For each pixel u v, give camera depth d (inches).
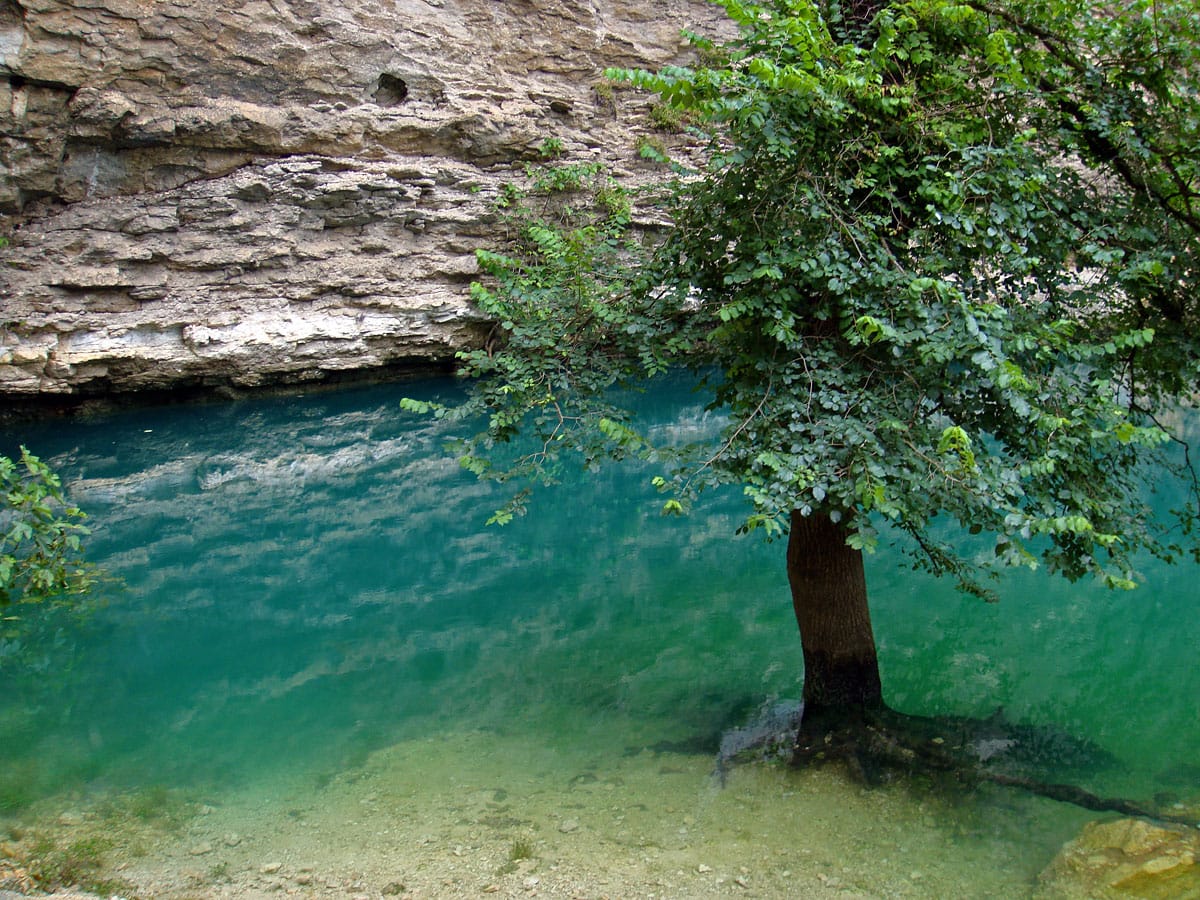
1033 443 166.4
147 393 558.9
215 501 444.8
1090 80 190.2
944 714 224.5
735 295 178.5
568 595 338.0
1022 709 229.0
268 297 570.3
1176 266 188.9
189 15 515.5
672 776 198.7
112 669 274.4
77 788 200.2
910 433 159.3
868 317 144.2
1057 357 173.5
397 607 330.0
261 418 558.3
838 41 191.3
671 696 247.3
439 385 632.4
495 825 179.2
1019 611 307.6
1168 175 195.2
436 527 420.8
